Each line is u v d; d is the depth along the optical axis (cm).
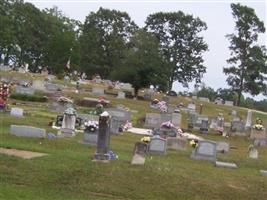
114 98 6444
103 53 11750
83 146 2714
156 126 4462
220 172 2388
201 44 11319
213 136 4594
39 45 11062
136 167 2147
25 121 3456
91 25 12081
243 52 10144
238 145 4203
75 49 10544
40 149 2406
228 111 7462
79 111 4591
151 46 7281
